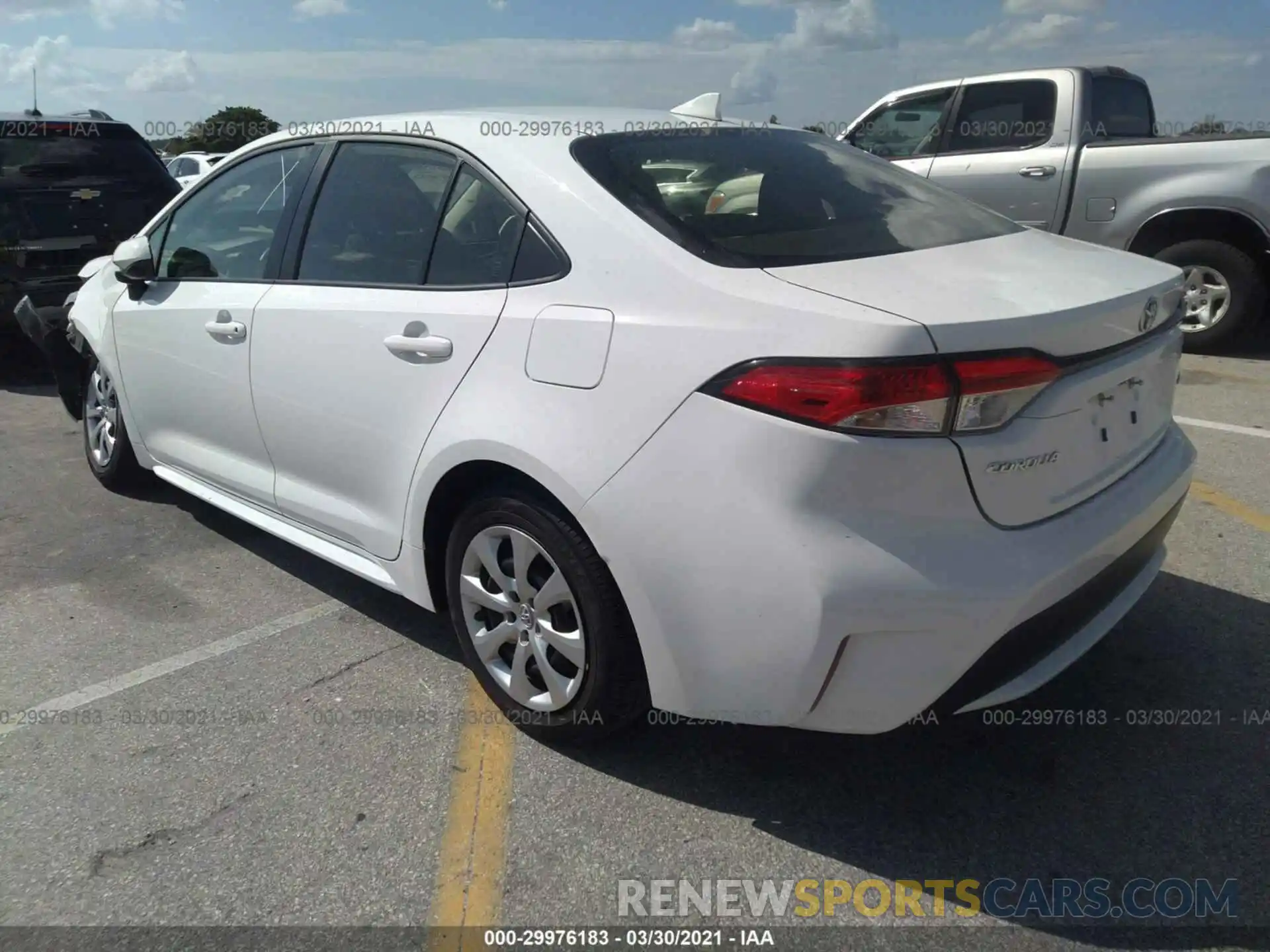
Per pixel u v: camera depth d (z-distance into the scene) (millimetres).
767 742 2906
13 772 2859
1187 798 2625
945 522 2182
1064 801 2635
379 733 2996
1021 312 2223
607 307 2496
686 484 2301
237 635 3609
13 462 5617
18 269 7043
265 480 3689
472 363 2760
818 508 2168
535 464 2541
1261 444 5227
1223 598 3611
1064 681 3148
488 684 2992
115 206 7562
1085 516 2400
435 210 3029
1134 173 6977
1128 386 2578
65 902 2375
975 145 7727
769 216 2723
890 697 2236
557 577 2650
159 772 2842
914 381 2105
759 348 2227
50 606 3863
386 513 3146
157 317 4027
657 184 2740
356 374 3109
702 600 2318
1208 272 7004
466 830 2584
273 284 3506
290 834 2580
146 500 4977
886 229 2816
